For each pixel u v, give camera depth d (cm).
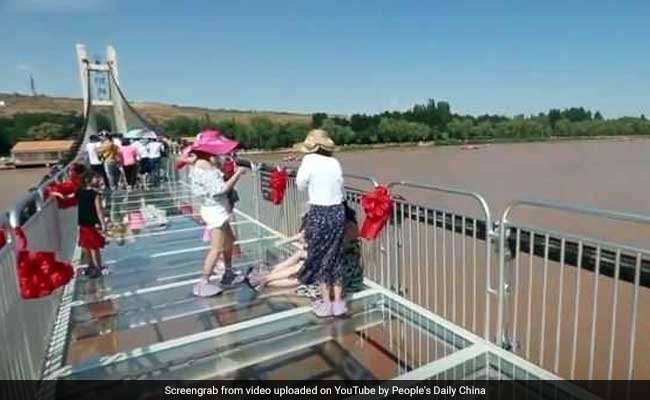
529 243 294
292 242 492
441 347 325
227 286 426
